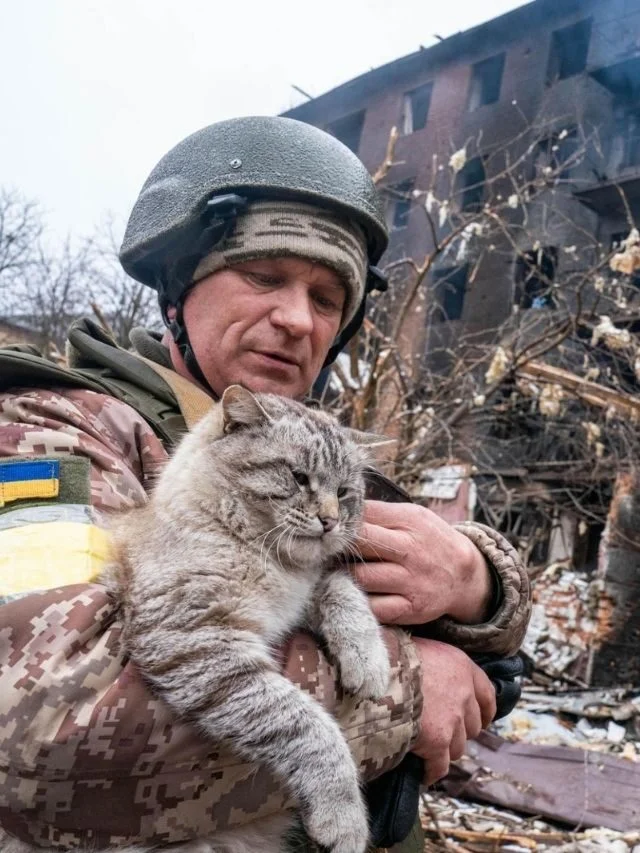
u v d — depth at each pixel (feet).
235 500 2.09
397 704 1.79
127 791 1.43
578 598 9.66
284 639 1.90
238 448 2.19
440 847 4.32
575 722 6.82
